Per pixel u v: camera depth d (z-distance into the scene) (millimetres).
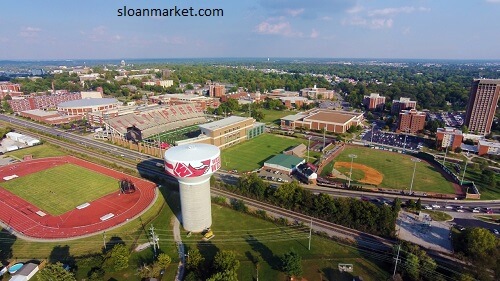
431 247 98688
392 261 88125
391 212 104812
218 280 75500
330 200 113000
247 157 184625
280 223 109938
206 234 101875
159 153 184125
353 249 96250
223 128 198875
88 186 141750
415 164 175625
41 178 150625
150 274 82812
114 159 179625
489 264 84125
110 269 84875
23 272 83438
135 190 137500
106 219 113688
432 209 123875
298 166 164125
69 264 88750
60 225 109750
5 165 167375
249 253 94250
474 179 155250
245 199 129750
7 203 125688
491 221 115688
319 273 85812
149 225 110312
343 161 179250
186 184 100500
